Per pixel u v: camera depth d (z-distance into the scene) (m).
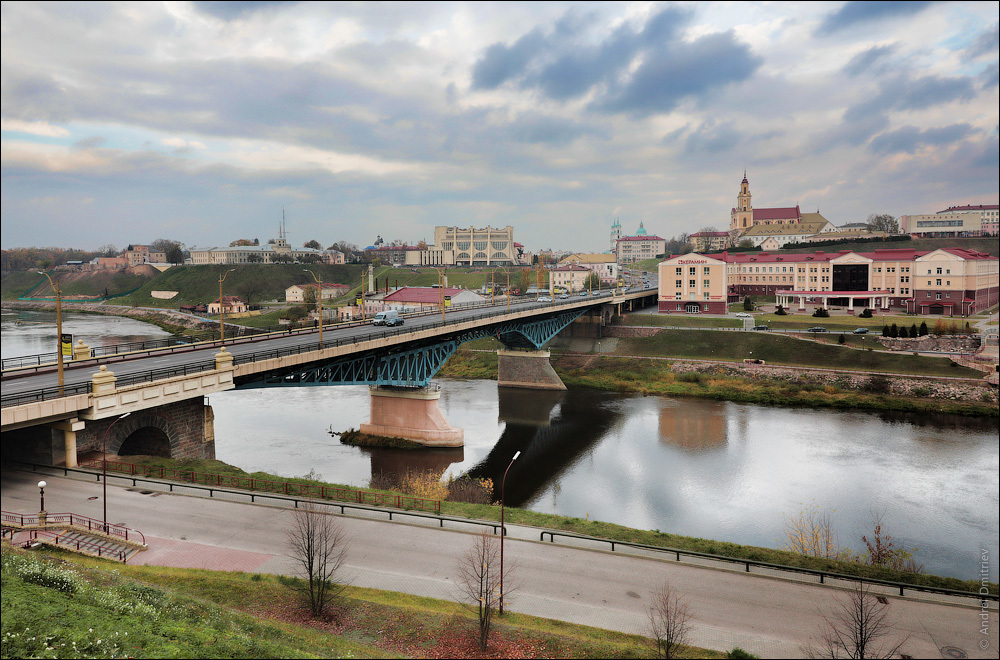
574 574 34.19
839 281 155.75
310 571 28.50
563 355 137.38
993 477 65.62
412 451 75.50
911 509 57.19
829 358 114.56
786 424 88.50
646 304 187.75
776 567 36.00
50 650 19.33
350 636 26.41
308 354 56.34
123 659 20.30
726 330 131.50
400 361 73.62
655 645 27.44
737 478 66.25
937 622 30.62
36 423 36.50
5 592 22.56
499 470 69.31
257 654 22.59
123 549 32.59
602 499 60.41
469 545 37.00
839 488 62.84
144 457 47.03
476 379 128.00
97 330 184.75
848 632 29.17
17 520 33.75
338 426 84.94
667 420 91.88
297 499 41.94
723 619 30.14
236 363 50.97
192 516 37.94
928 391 98.50
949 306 140.00
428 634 27.03
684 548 39.22
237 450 72.56
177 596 26.70
